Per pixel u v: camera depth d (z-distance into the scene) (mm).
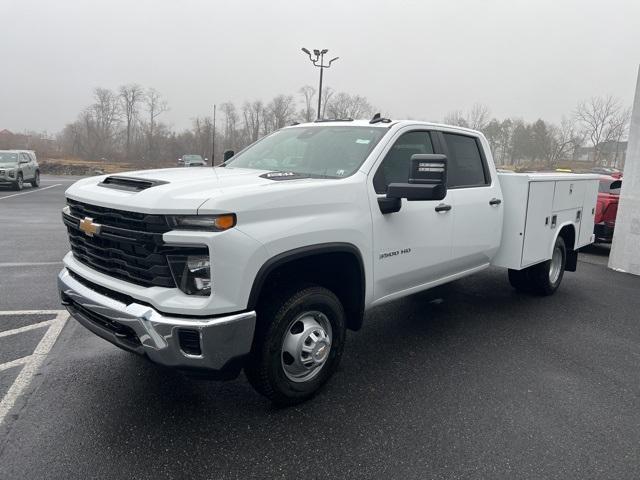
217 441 3105
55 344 4504
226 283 2895
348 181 3721
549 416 3523
